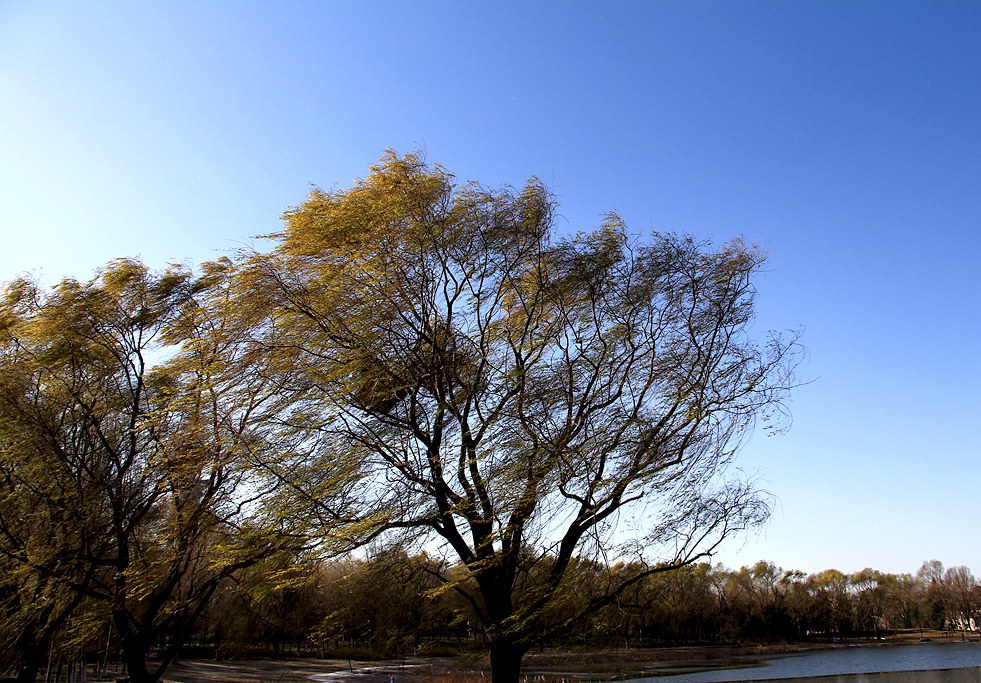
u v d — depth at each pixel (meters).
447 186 14.79
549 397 12.86
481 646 14.81
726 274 14.12
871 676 45.19
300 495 12.30
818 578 102.19
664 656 66.38
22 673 17.73
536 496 12.08
